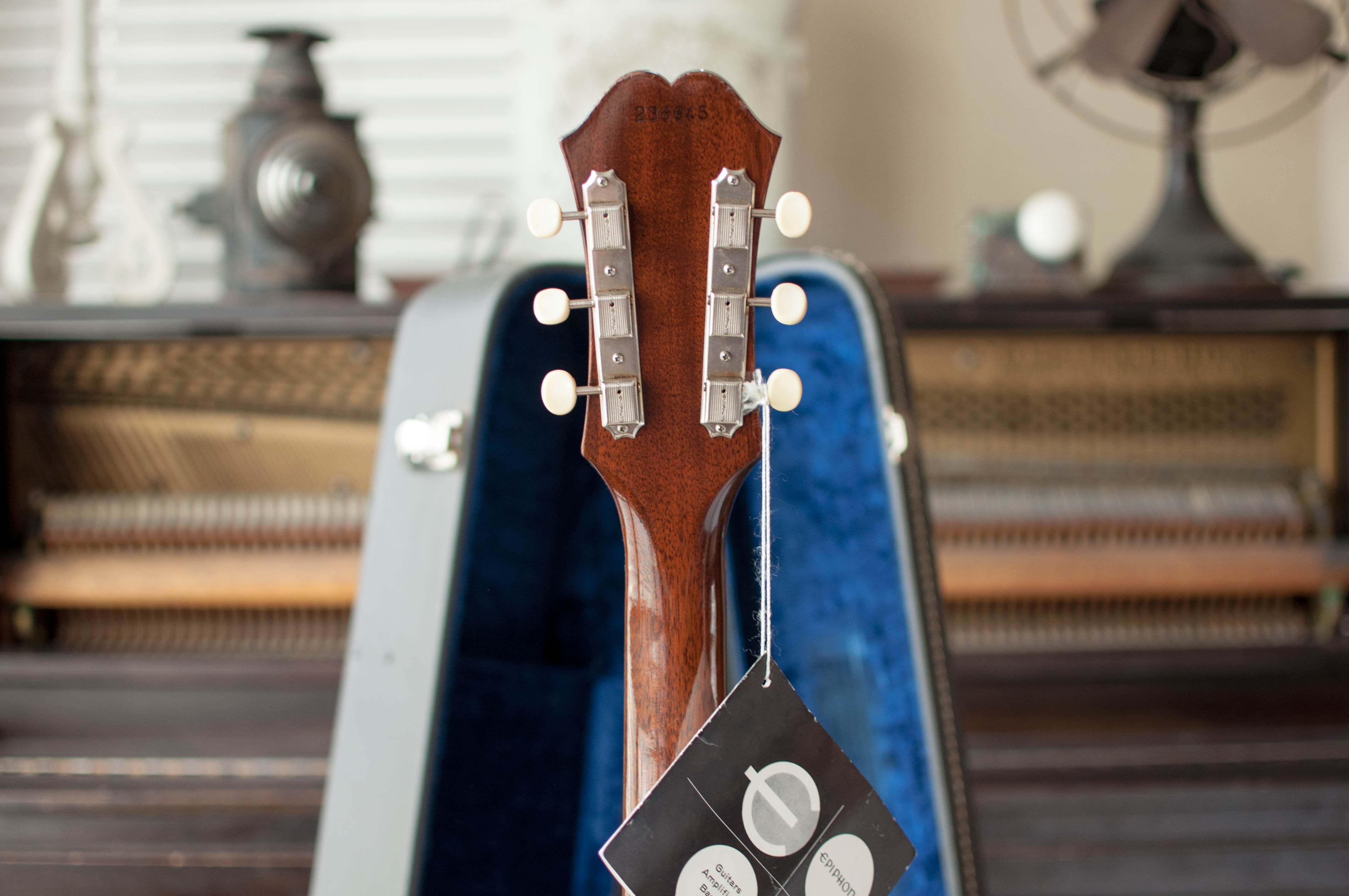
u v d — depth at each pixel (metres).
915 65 2.27
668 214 0.96
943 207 2.28
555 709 1.27
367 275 2.28
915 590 1.14
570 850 1.30
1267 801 1.40
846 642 1.19
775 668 0.98
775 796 0.98
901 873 0.99
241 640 1.64
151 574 1.56
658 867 0.96
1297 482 1.62
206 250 2.24
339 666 1.48
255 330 1.48
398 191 2.30
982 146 2.27
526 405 1.19
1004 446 1.63
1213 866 1.38
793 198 0.95
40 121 1.68
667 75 1.64
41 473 1.58
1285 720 1.52
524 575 1.23
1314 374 1.62
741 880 0.97
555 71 1.66
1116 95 2.27
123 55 2.25
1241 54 1.66
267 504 1.59
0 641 1.58
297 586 1.58
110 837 1.37
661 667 0.98
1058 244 1.69
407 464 1.14
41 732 1.47
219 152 2.23
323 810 1.14
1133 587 1.59
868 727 1.18
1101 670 1.49
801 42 1.84
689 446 0.97
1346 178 2.27
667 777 0.96
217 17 2.26
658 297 0.97
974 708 1.50
